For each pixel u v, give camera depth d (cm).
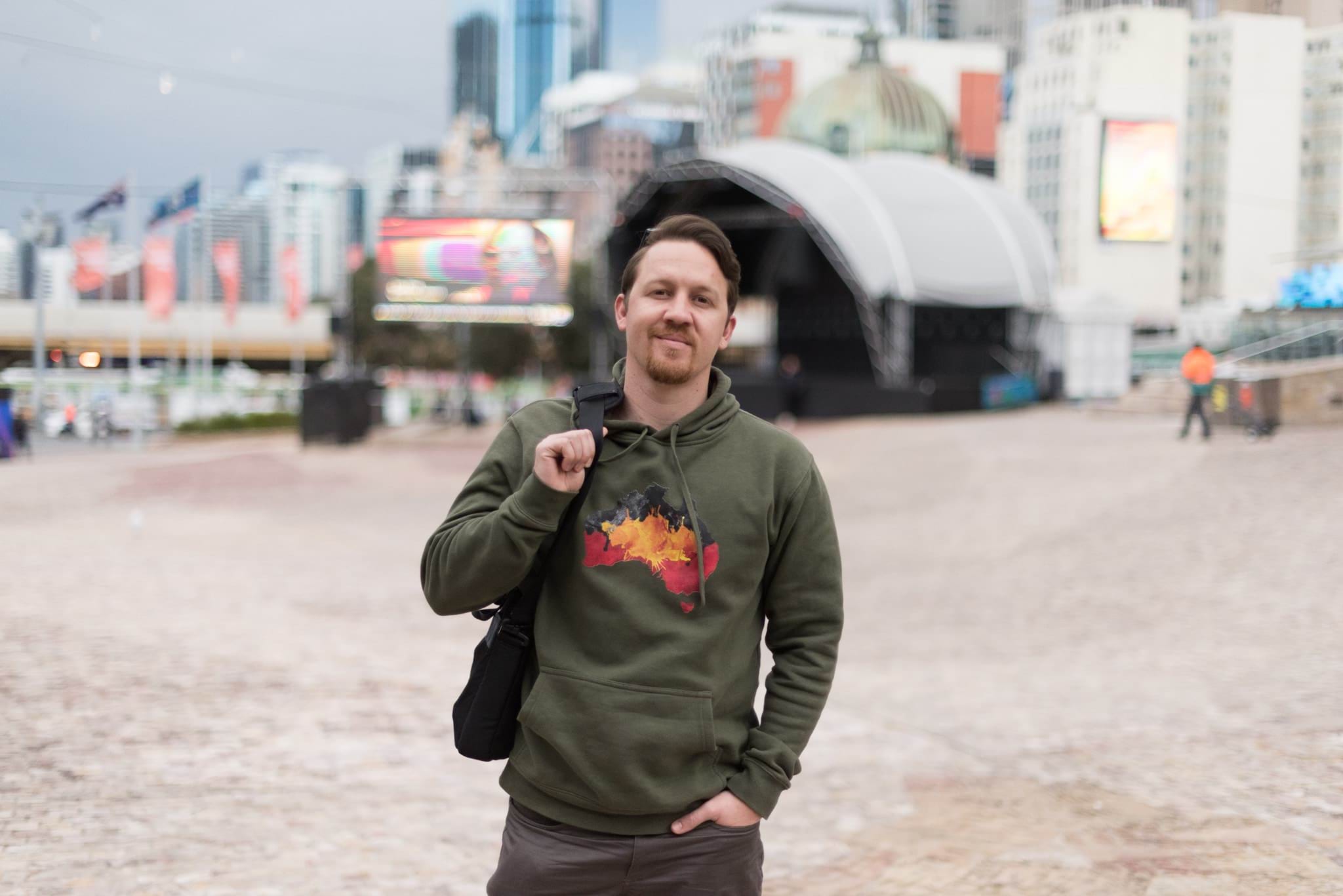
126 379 4603
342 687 737
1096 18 10269
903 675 808
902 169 4638
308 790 536
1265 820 494
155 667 764
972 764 602
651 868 237
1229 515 1340
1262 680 728
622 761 230
